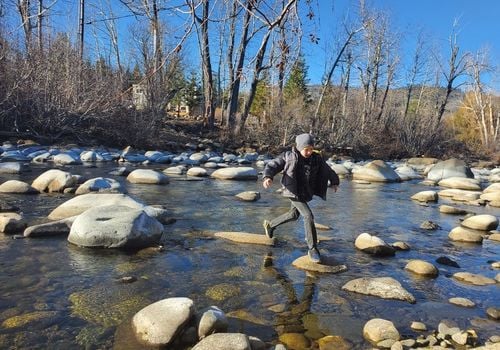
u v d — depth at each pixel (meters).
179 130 24.58
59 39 18.30
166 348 3.06
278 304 4.03
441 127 33.56
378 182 14.95
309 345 3.29
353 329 3.58
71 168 12.54
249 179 12.65
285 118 23.84
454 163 16.92
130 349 3.05
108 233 5.27
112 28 18.59
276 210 8.18
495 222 7.61
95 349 3.05
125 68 18.59
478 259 5.81
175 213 7.57
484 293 4.51
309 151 5.21
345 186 13.30
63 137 18.16
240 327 3.54
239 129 24.47
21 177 10.15
